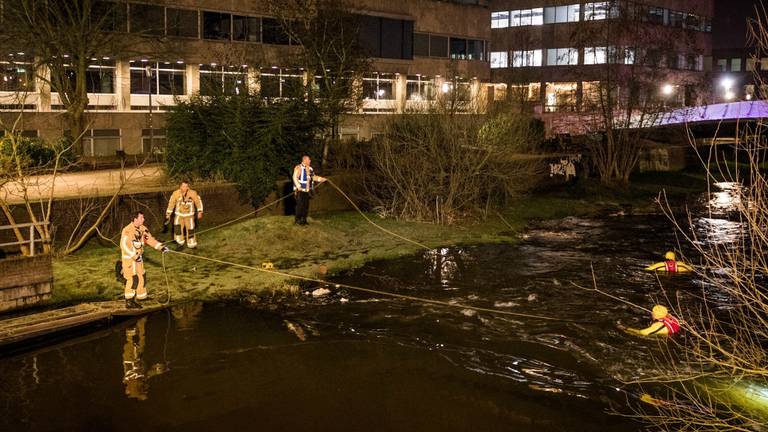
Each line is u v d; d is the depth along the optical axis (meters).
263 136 22.38
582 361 11.92
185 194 18.62
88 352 12.10
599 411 10.12
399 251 19.94
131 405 10.12
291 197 23.52
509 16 81.81
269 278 16.59
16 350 12.15
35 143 25.55
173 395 10.48
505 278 17.33
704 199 33.81
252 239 19.47
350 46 32.88
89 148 39.97
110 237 18.86
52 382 10.86
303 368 11.58
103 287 15.18
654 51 40.97
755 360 8.76
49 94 37.84
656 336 13.08
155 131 42.66
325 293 15.71
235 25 45.66
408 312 14.51
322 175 25.45
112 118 40.75
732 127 53.50
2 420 9.58
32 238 14.55
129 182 23.03
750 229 7.44
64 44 33.38
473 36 62.50
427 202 24.70
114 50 37.56
